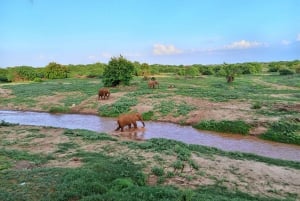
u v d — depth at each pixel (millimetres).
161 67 110000
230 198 10984
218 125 26625
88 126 28203
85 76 87500
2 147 16797
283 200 11352
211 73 90062
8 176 11562
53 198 9766
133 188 10688
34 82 73500
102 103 37812
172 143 18203
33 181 11109
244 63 116438
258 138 24094
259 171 14398
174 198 10117
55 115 35125
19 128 22453
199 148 17875
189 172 13586
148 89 46750
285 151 20609
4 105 42000
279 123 25172
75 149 16531
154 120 31031
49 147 16891
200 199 10109
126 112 33438
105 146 17109
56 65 86125
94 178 11375
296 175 14281
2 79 83000
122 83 50719
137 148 16781
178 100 36188
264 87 54219
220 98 36625
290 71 84438
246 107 31750
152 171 13297
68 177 11320
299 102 33625
